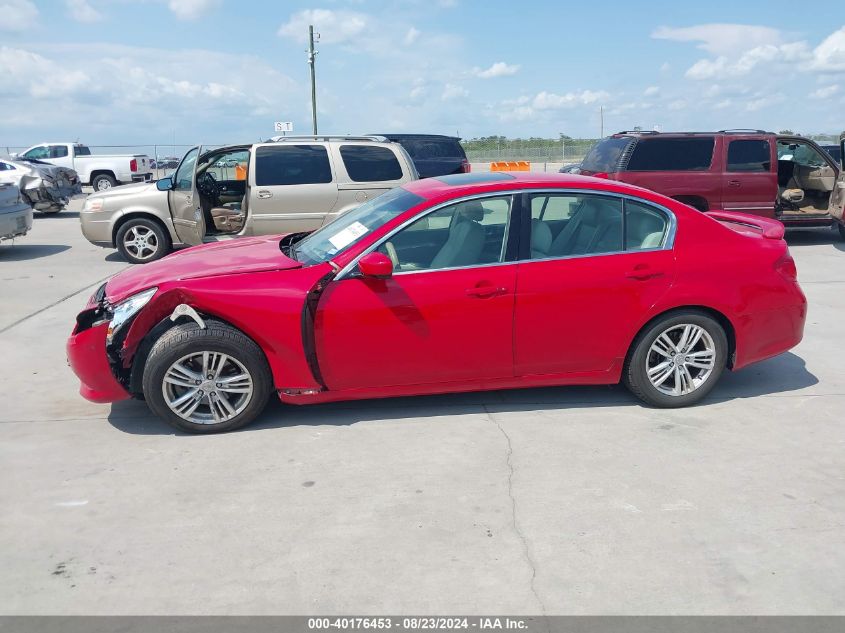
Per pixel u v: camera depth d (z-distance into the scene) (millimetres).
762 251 4938
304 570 3148
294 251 5195
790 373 5672
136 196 10836
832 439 4438
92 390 4621
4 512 3639
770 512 3596
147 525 3514
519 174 5062
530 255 4637
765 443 4387
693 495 3764
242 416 4574
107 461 4211
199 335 4375
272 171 9477
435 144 16969
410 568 3154
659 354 4852
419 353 4570
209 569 3160
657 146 11188
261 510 3645
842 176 10977
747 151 11273
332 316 4445
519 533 3420
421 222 4594
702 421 4727
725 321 4918
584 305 4648
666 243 4785
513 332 4621
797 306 5027
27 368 5945
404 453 4273
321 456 4250
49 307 8039
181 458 4242
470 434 4535
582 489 3830
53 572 3143
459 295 4520
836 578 3078
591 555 3242
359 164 9648
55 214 19547
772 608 2891
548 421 4730
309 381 4551
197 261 4887
